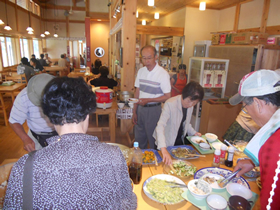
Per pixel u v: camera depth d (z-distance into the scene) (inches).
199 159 62.6
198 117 131.7
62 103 23.7
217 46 199.5
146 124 98.7
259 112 34.8
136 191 47.5
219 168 56.0
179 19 258.1
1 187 42.4
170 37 284.7
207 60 129.6
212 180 49.8
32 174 21.5
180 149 66.1
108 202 22.9
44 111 25.0
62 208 21.2
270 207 28.2
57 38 496.7
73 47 538.3
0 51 290.4
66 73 397.4
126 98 118.5
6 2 302.8
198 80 137.7
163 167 56.9
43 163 22.2
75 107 24.1
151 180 49.5
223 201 42.3
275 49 162.1
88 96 26.1
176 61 263.0
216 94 143.5
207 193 44.0
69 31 499.5
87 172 22.8
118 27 156.2
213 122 124.0
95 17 367.9
